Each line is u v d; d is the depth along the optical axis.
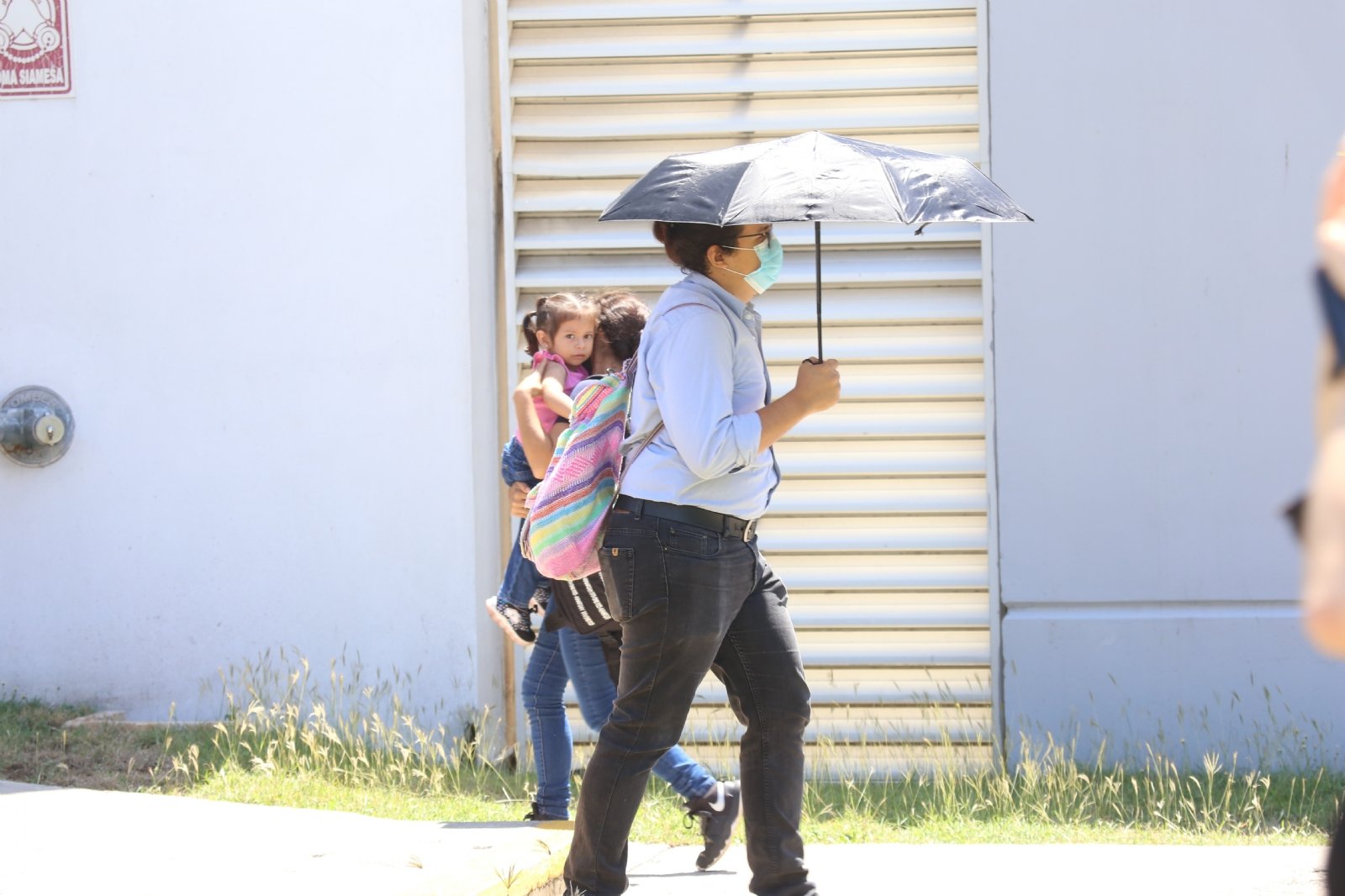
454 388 25.41
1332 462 5.45
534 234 25.78
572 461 14.08
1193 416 24.50
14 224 26.03
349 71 25.48
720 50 25.31
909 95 25.19
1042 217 24.64
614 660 17.19
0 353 26.14
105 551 26.02
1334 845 7.35
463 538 25.44
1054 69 24.55
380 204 25.50
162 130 25.80
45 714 24.89
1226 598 24.52
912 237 25.02
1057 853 18.34
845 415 25.31
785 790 13.97
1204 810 20.89
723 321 13.51
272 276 25.69
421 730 25.23
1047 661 24.77
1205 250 24.39
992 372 24.84
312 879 14.83
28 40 25.88
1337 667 24.20
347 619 25.61
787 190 12.93
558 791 18.81
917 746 25.02
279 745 23.22
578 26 25.56
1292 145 24.16
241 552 25.80
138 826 17.16
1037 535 24.78
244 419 25.80
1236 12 24.16
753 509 13.70
